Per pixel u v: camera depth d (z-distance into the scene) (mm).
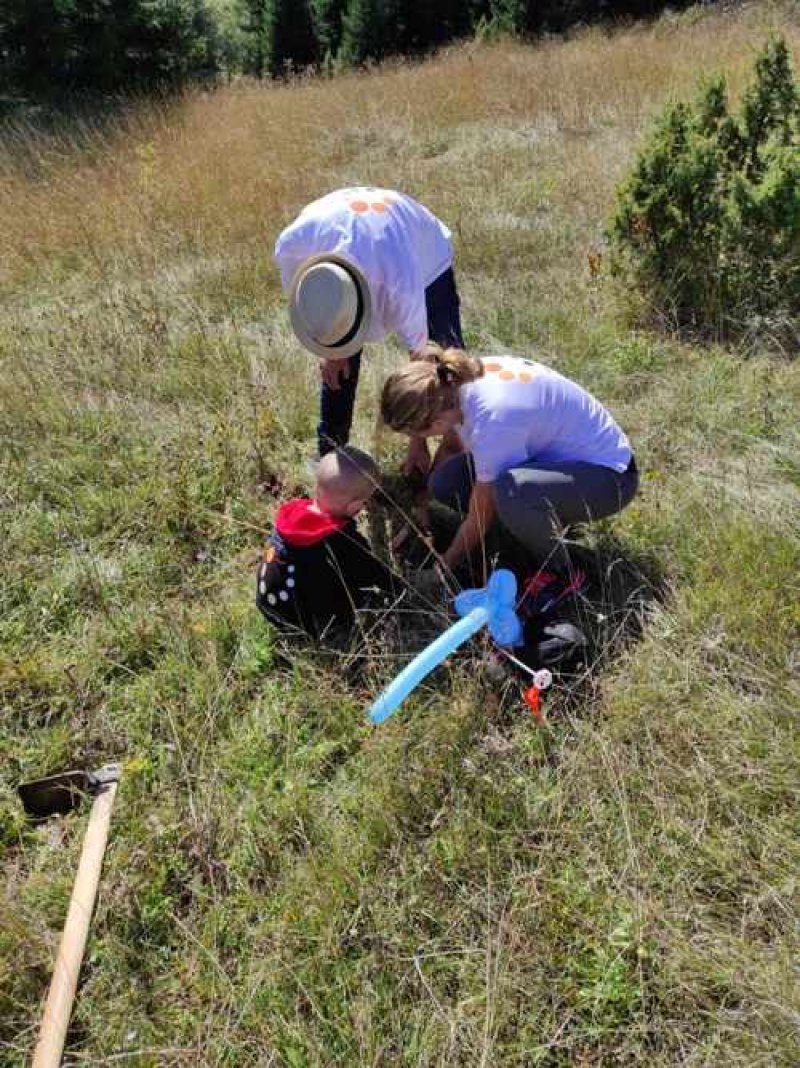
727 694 2574
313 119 10484
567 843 2289
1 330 5230
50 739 2705
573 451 2912
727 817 2309
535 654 2725
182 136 10070
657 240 4695
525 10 18500
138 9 14906
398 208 3127
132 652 2986
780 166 4477
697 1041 1903
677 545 3180
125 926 2178
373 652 2869
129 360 4648
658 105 8703
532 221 6211
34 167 9578
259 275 5812
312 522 2812
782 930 2057
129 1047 1974
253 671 2879
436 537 3453
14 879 2334
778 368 4258
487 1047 1875
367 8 19969
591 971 2021
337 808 2449
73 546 3502
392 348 4719
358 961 2076
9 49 14578
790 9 13102
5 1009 2051
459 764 2457
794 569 2951
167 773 2564
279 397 4281
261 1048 1955
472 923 2152
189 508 3529
